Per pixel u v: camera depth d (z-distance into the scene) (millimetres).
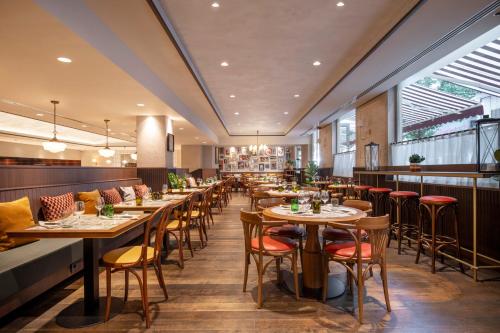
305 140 16484
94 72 4406
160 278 2830
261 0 3504
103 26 3770
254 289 3080
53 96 5805
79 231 2301
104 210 2982
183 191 6961
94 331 2307
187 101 8180
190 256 4281
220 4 3574
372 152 7375
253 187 8242
